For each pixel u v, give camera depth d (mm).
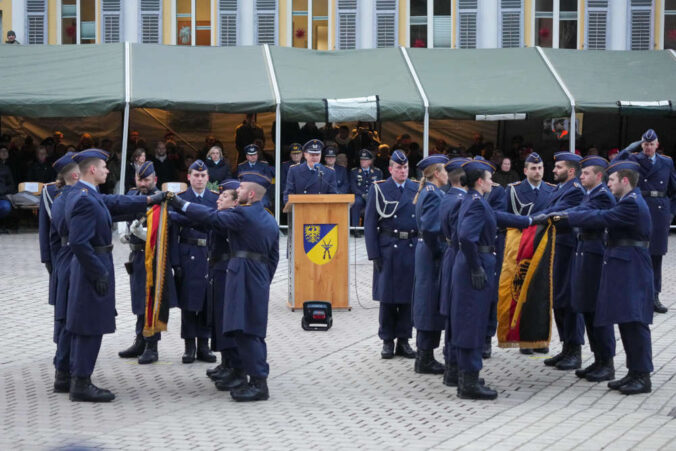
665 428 7500
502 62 21391
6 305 13070
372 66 21062
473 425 7664
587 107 19531
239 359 8883
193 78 20000
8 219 20594
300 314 12633
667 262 16875
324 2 26188
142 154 19781
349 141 21438
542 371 9695
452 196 8781
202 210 8406
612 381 9031
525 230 9312
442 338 11641
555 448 6934
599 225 8719
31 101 18703
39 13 26125
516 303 9336
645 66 21422
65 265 8625
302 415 7988
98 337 8438
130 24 26125
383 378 9398
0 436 7289
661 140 24531
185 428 7539
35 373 9555
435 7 26000
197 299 9859
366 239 10281
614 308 8688
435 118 19422
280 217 20328
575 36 25875
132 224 9922
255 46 21641
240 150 21812
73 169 8656
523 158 21469
